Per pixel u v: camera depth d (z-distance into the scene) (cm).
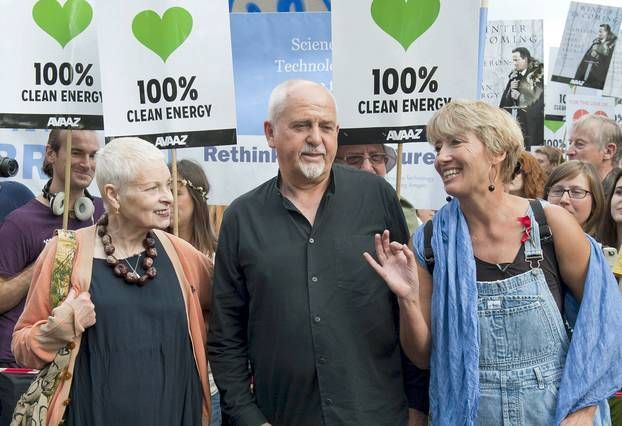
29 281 456
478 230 330
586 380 314
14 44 461
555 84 830
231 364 357
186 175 515
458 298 326
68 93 466
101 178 345
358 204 355
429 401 349
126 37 435
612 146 677
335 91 428
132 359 339
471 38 422
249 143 598
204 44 441
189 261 368
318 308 340
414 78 425
